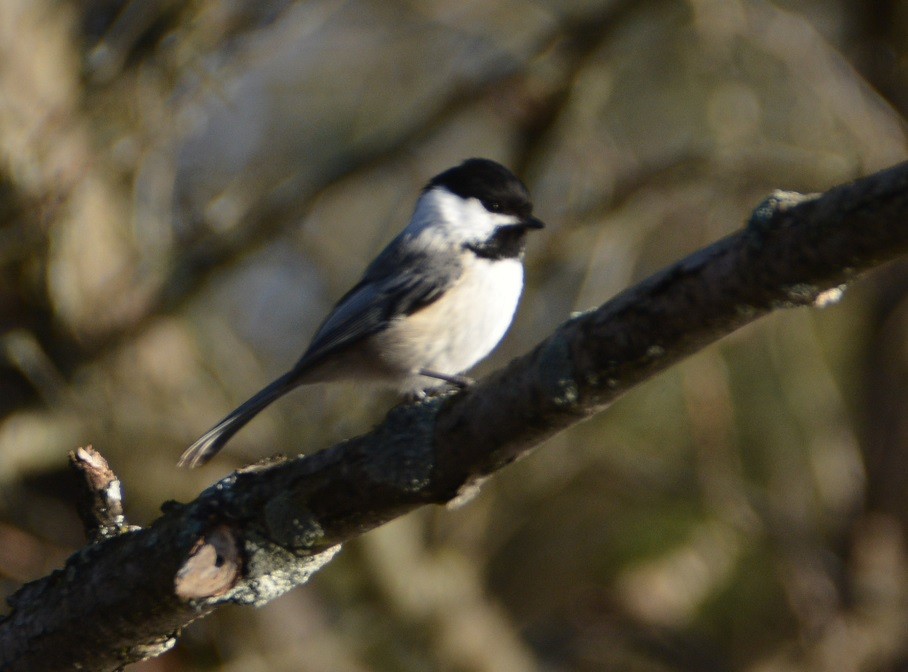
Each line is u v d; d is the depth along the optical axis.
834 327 13.33
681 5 11.71
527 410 4.23
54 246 10.45
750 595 14.01
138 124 10.42
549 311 11.60
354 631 11.27
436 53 13.17
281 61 14.16
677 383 12.77
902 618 11.85
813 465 11.84
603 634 14.38
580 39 11.47
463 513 11.77
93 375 10.77
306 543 4.63
